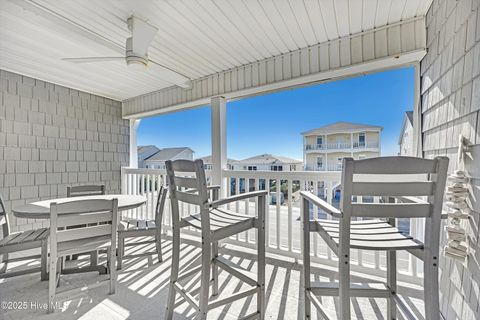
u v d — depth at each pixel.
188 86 3.63
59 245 1.85
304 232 1.69
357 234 1.44
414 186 1.18
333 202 2.56
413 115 2.36
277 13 2.12
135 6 1.99
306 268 1.68
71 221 1.88
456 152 1.50
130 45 2.21
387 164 1.17
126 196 2.96
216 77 3.48
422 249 1.24
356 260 2.70
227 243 3.31
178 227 1.74
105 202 2.01
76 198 2.79
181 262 2.75
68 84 3.84
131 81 3.73
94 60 2.35
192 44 2.67
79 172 4.07
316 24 2.31
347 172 1.20
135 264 2.69
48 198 3.70
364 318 1.77
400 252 2.61
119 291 2.13
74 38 2.38
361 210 1.22
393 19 2.22
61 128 3.88
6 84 3.32
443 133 1.72
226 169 3.44
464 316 1.38
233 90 3.31
